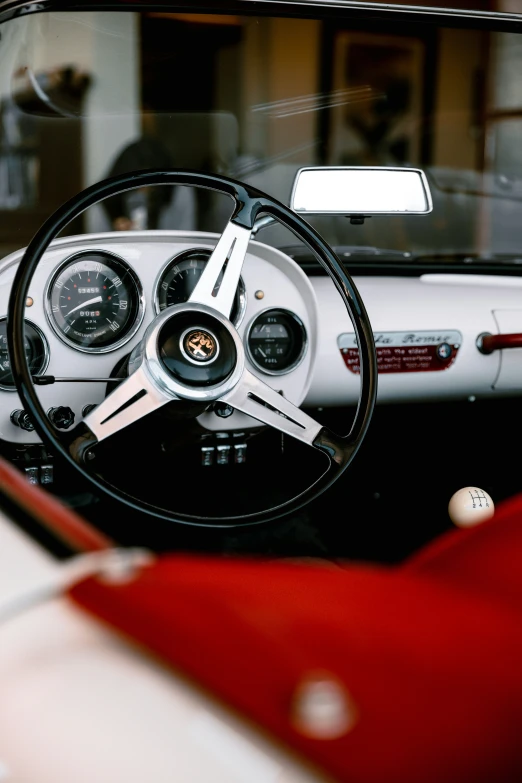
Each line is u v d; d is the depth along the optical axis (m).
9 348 1.37
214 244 1.73
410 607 0.54
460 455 2.19
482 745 0.37
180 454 1.82
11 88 1.88
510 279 2.13
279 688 0.41
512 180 2.16
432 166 2.12
